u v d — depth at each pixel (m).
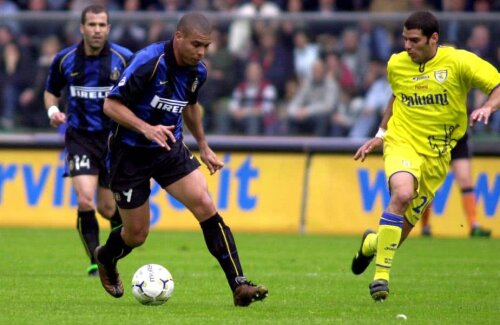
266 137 58.34
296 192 54.28
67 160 35.16
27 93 59.66
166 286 26.39
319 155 54.56
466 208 49.66
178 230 54.03
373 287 26.64
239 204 54.66
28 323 23.06
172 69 24.88
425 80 28.20
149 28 59.53
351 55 58.66
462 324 23.58
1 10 73.25
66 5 73.94
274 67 59.06
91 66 34.81
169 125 25.56
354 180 53.78
